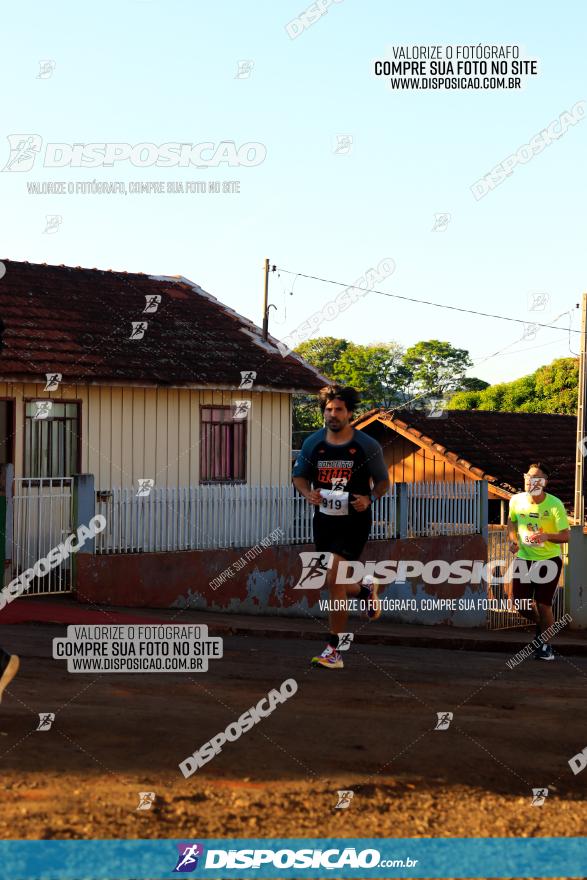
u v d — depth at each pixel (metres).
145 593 14.91
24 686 7.77
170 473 19.30
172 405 19.38
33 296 19.73
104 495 14.81
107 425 18.39
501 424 32.28
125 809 4.92
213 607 15.70
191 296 23.30
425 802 5.31
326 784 5.48
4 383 16.98
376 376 58.22
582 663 12.13
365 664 10.23
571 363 45.09
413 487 19.03
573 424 34.81
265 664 9.73
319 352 60.62
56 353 17.80
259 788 5.35
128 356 18.77
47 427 17.59
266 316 28.03
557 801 5.47
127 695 7.55
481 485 20.23
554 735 6.96
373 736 6.57
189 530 15.87
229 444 20.33
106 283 21.94
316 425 51.19
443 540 19.20
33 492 17.20
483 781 5.75
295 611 16.78
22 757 5.61
